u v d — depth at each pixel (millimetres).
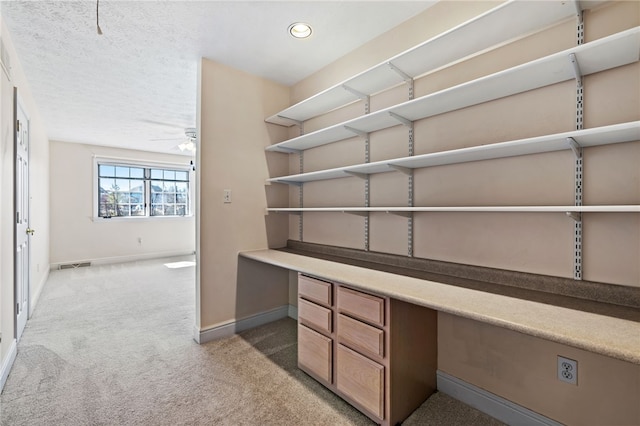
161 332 2670
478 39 1548
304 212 2834
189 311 3217
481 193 1677
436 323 1818
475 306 1229
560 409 1405
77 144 5508
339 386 1763
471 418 1604
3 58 1955
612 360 1275
